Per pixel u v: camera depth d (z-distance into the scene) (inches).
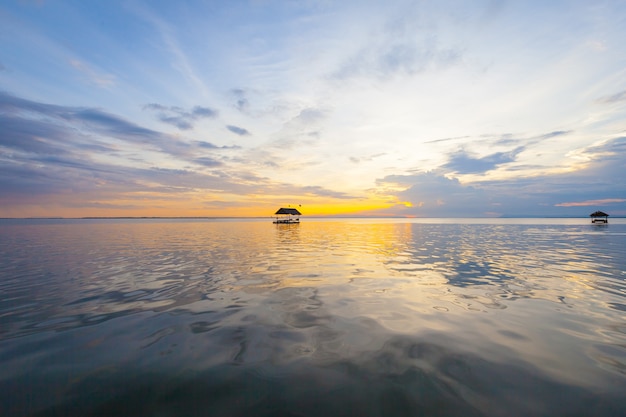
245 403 145.3
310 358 188.1
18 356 192.9
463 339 213.5
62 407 142.9
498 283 381.7
